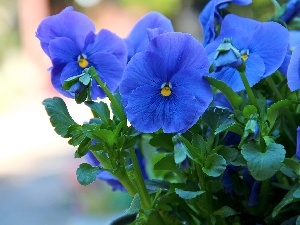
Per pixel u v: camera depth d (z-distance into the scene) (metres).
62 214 2.09
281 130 0.38
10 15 4.71
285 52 0.37
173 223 0.38
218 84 0.35
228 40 0.34
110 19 4.28
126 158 0.38
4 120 3.77
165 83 0.35
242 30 0.38
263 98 0.36
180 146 0.34
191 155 0.35
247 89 0.35
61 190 2.33
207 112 0.36
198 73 0.35
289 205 0.36
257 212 0.37
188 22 3.65
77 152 0.36
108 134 0.35
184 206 0.38
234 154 0.35
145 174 0.43
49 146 3.12
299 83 0.35
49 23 0.39
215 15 0.42
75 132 0.36
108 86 0.38
